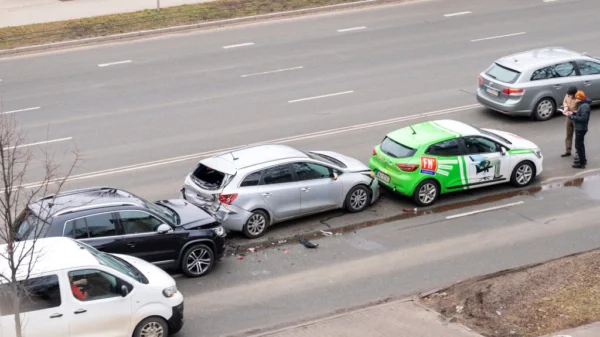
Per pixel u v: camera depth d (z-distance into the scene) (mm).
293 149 16953
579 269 13820
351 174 16844
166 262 14102
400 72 26453
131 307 11422
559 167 19141
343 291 13734
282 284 14047
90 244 13383
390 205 17422
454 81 25484
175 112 23141
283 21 32844
